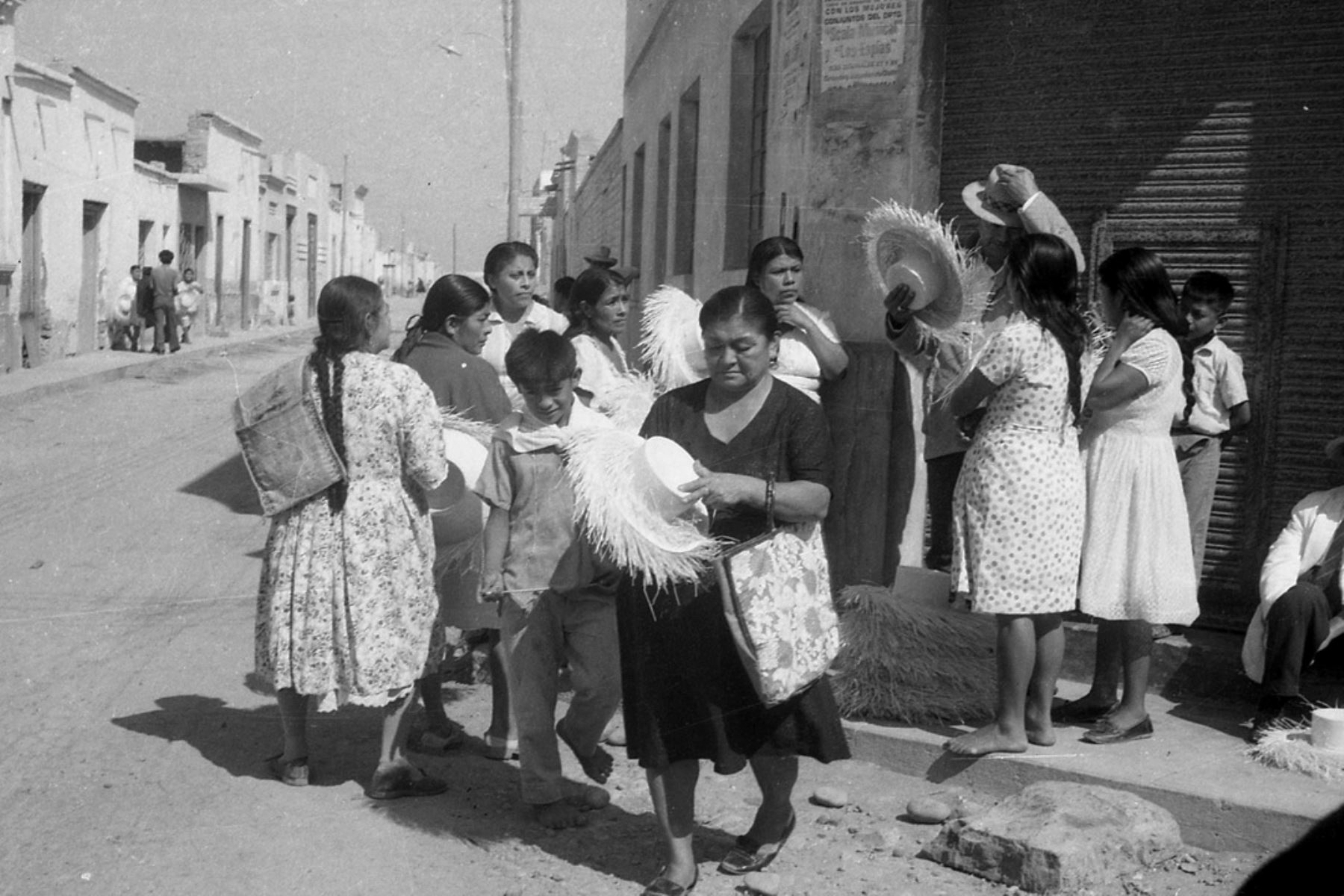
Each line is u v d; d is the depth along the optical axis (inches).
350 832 172.1
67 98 842.8
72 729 207.2
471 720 223.9
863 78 238.4
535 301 257.0
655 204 506.6
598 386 227.3
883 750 193.6
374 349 187.5
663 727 151.2
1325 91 214.7
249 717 217.2
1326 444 218.1
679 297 205.3
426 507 188.9
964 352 195.0
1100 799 166.1
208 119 1213.7
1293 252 218.4
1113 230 228.4
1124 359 186.9
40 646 252.7
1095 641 217.0
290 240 1605.6
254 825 172.6
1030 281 179.3
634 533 146.4
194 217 1169.4
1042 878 153.7
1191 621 186.7
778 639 148.7
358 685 179.5
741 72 365.7
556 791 177.3
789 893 155.0
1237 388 217.8
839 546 236.5
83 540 353.7
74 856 160.6
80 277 885.2
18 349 772.0
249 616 279.9
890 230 196.4
